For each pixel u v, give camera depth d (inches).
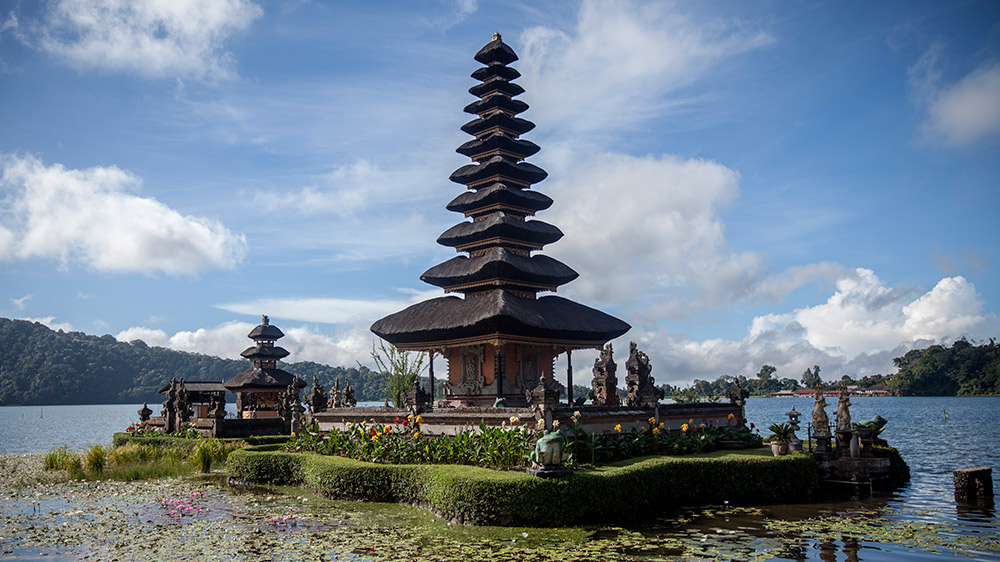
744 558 650.2
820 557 657.6
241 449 1286.9
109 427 4069.9
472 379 1473.9
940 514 877.2
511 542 706.2
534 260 1560.0
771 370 7258.9
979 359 5792.3
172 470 1311.5
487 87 1658.5
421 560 639.1
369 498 960.3
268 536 740.0
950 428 2920.8
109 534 765.3
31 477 1280.8
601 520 812.0
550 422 959.6
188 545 706.8
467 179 1663.4
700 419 1289.4
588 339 1533.0
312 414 1437.0
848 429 1097.4
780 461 999.0
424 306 1547.7
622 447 1010.1
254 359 2180.1
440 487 837.2
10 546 716.0
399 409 1257.4
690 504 935.7
